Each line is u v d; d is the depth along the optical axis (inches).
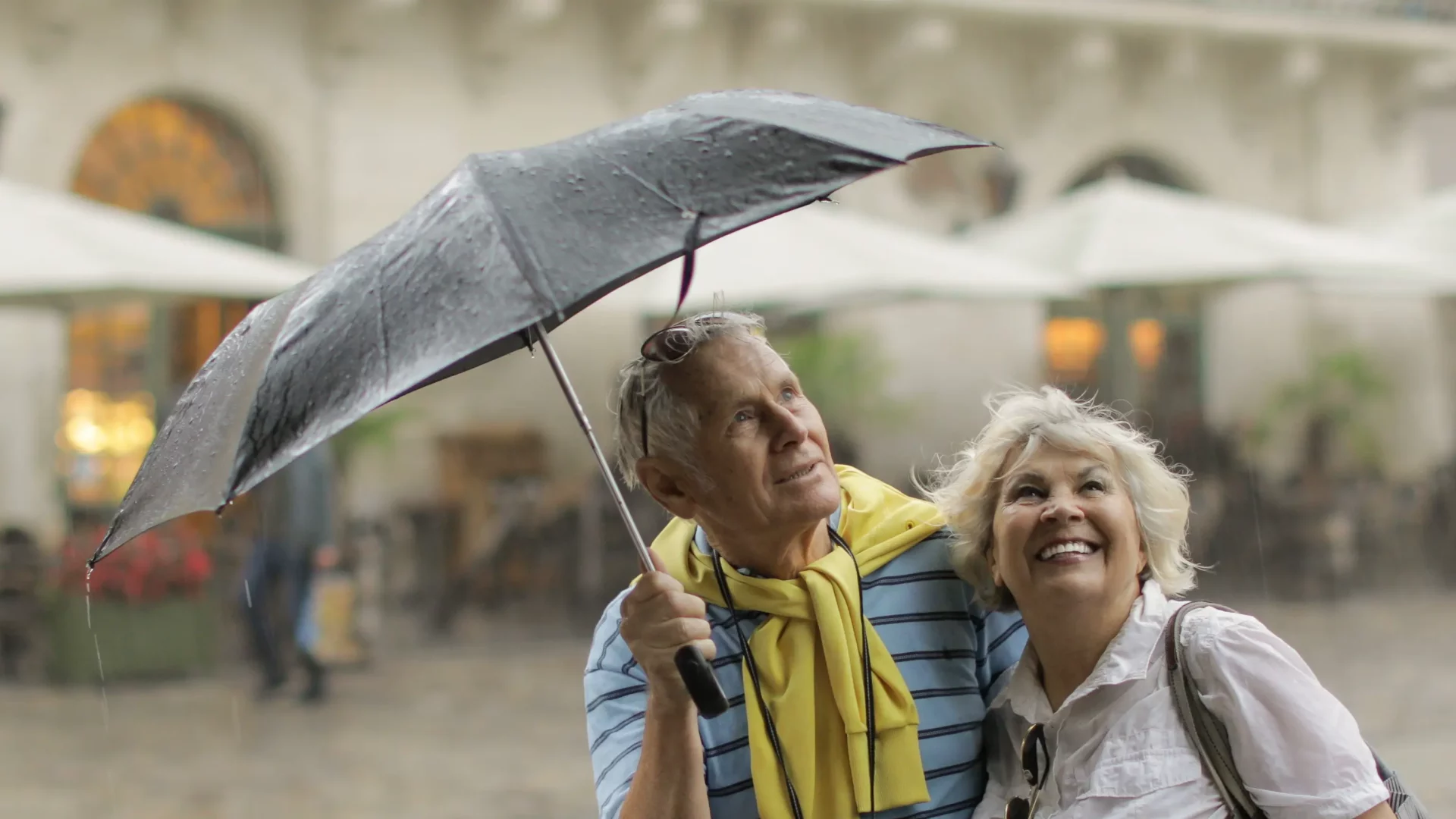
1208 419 623.5
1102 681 80.7
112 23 502.0
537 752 295.6
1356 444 601.6
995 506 87.1
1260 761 77.1
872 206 603.5
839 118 74.0
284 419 64.2
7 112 489.1
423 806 254.5
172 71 511.8
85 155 506.6
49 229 328.2
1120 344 639.1
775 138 69.7
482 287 64.6
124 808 255.1
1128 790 78.9
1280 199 668.7
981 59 620.1
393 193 544.1
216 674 387.2
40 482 484.1
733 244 390.9
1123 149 647.1
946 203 614.9
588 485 458.0
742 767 85.9
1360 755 76.7
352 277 68.5
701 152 69.2
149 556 383.6
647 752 77.9
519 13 541.3
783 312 476.1
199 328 506.9
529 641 428.8
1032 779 83.6
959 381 616.1
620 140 70.7
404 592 494.0
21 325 482.3
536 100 564.7
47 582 389.7
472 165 70.5
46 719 331.3
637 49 571.8
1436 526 538.0
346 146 537.0
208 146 527.8
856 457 517.0
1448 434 685.3
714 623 88.1
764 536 86.0
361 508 522.0
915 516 92.6
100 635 374.9
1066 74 631.2
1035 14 604.1
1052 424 84.8
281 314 71.1
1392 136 679.7
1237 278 460.8
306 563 360.5
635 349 564.1
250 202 534.0
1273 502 504.1
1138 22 618.8
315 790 266.5
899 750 85.7
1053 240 449.7
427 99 548.7
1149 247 434.9
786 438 84.4
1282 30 634.8
